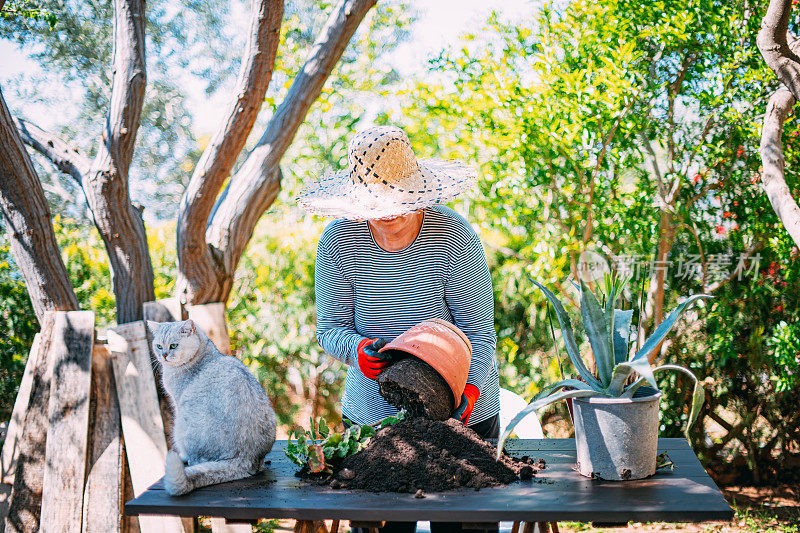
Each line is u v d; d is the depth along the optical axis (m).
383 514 1.57
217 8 7.41
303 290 4.52
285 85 4.71
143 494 1.74
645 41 4.35
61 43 6.85
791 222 3.23
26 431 2.98
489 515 1.54
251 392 1.98
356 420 2.31
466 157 4.12
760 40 3.30
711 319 4.59
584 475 1.80
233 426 1.90
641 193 4.37
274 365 4.73
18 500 2.92
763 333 4.62
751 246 4.48
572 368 4.50
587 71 3.98
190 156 7.40
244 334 4.59
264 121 5.86
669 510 1.51
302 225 4.51
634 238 4.39
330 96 4.71
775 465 4.92
